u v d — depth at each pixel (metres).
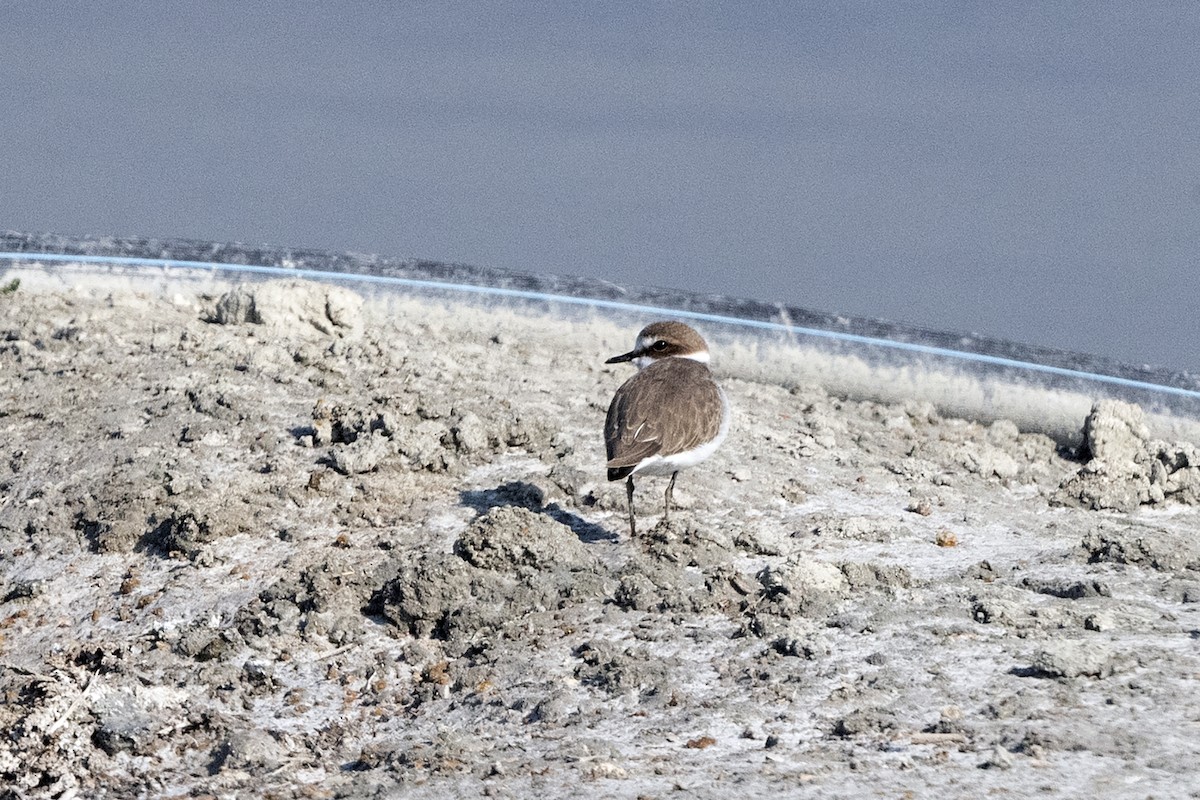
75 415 17.17
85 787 10.30
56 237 25.70
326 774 10.38
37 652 12.86
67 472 15.85
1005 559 14.36
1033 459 19.77
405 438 16.17
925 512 16.05
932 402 22.14
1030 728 9.66
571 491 15.68
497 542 13.31
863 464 17.88
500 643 12.38
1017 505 16.88
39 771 10.46
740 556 14.20
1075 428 21.52
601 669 11.62
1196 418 21.86
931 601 12.70
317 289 20.89
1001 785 8.71
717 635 12.22
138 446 16.19
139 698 11.38
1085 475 17.09
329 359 19.27
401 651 12.56
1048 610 12.09
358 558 14.08
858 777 9.06
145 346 19.48
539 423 17.05
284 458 16.00
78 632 13.19
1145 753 9.10
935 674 10.95
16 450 16.42
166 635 12.79
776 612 12.51
